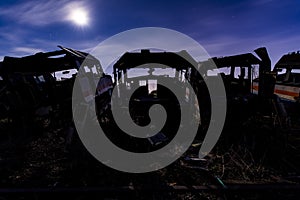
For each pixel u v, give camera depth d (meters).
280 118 6.45
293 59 10.67
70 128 6.11
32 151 5.64
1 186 3.89
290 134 6.07
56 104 8.66
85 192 3.61
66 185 3.90
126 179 4.13
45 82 9.39
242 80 9.16
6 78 7.88
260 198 3.45
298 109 9.48
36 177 4.23
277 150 5.18
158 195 3.54
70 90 8.65
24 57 7.52
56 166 4.72
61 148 5.79
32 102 8.13
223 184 3.78
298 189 3.62
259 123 6.10
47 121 8.45
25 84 8.18
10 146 6.02
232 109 7.16
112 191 3.63
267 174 4.23
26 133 7.25
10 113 7.75
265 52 7.43
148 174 4.32
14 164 4.84
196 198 3.46
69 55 7.23
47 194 3.62
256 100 7.31
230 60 8.96
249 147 5.46
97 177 4.21
